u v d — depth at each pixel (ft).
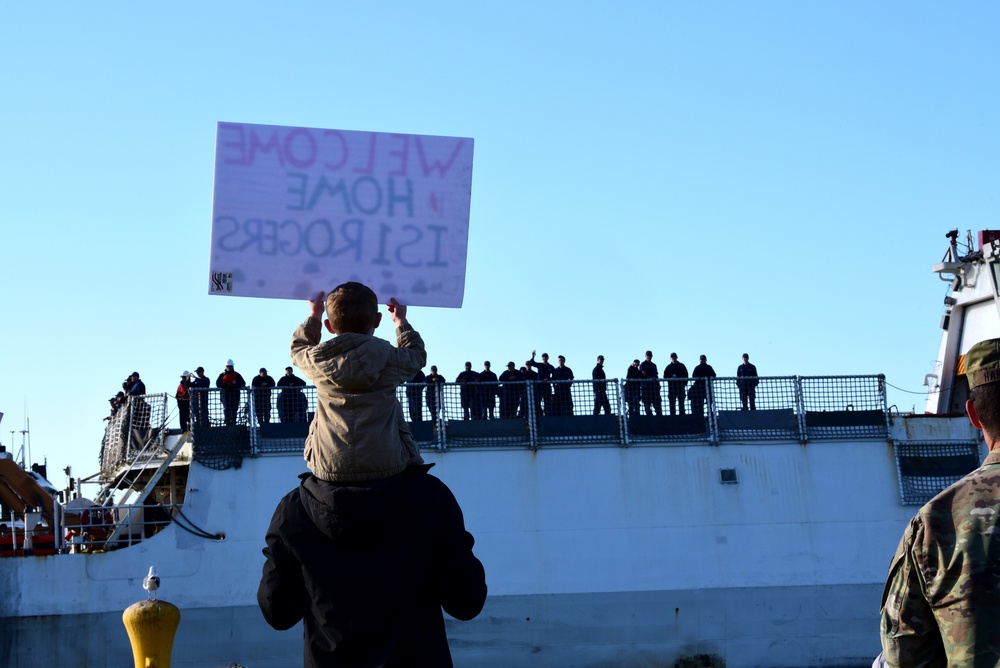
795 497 86.63
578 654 82.58
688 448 86.69
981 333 97.35
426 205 21.40
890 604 15.31
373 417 15.60
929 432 89.04
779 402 88.12
